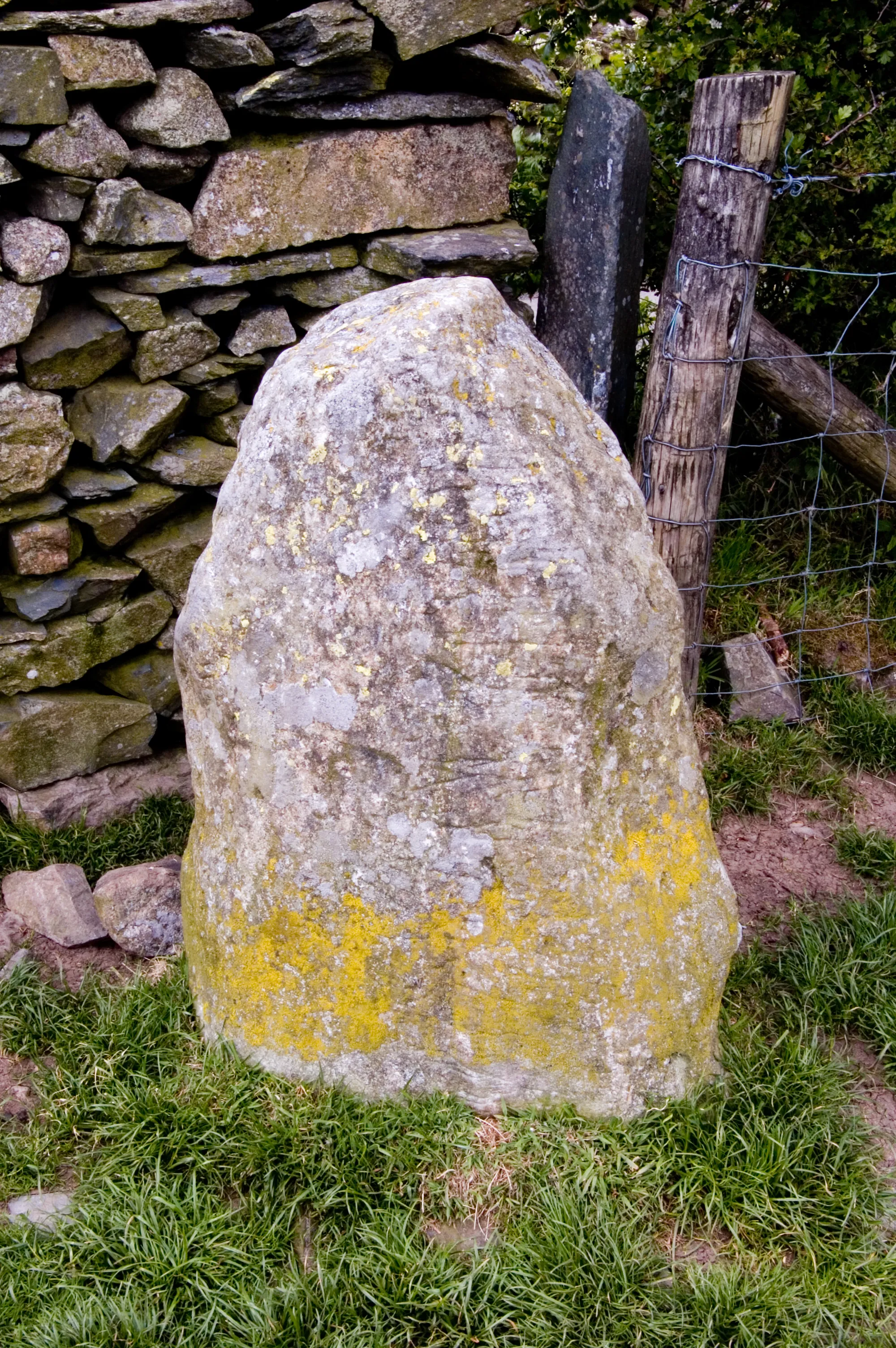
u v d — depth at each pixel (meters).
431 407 2.39
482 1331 2.30
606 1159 2.61
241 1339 2.30
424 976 2.64
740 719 4.41
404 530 2.43
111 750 3.80
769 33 4.50
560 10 4.79
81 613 3.64
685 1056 2.74
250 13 3.34
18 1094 2.88
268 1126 2.63
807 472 5.00
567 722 2.52
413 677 2.49
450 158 3.77
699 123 3.71
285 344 3.73
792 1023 3.09
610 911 2.60
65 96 3.09
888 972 3.21
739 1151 2.64
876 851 3.82
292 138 3.52
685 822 2.71
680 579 4.20
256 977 2.73
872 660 4.70
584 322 4.19
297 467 2.50
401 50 3.48
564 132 4.07
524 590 2.44
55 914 3.32
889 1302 2.43
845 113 4.82
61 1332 2.29
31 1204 2.58
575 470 2.50
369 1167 2.57
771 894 3.69
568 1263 2.41
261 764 2.63
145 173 3.35
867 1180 2.64
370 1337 2.28
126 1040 2.89
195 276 3.48
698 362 3.91
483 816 2.55
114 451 3.49
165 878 3.35
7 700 3.61
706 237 3.78
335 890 2.63
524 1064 2.66
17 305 3.20
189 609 2.69
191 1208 2.50
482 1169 2.59
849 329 5.00
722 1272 2.41
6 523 3.45
